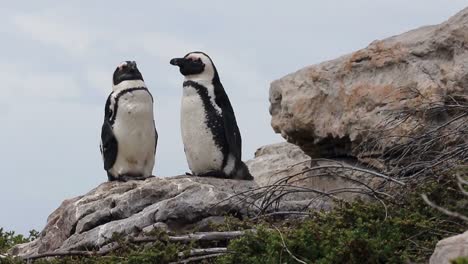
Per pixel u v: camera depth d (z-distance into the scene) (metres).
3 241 23.38
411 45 22.12
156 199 20.81
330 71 23.31
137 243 18.34
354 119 22.47
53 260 18.55
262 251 16.73
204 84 22.97
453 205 17.17
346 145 23.06
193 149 23.00
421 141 19.69
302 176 23.50
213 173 22.94
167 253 17.09
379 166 21.50
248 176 23.12
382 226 16.62
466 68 21.16
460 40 21.47
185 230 19.97
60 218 21.67
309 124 23.45
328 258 15.93
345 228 17.02
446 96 20.73
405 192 17.98
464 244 13.22
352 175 21.83
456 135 19.69
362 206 17.34
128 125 23.20
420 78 21.73
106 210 20.94
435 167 18.44
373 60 22.55
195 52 23.17
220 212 20.11
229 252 16.95
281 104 24.27
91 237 20.28
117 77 23.55
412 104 21.55
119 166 23.42
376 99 22.14
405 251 15.99
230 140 22.80
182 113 23.12
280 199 20.17
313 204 20.48
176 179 21.16
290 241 16.33
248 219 18.42
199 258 17.14
